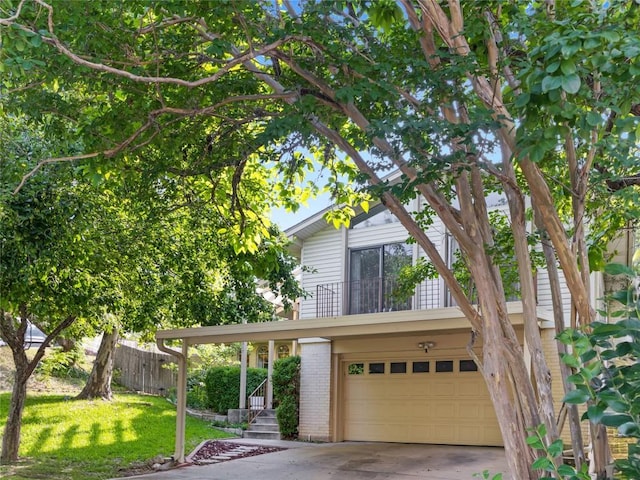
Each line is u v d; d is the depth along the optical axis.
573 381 3.12
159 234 11.79
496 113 5.10
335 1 5.84
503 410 4.98
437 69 5.77
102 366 19.30
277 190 10.28
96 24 6.17
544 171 7.04
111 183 9.14
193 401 21.97
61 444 14.05
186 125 7.77
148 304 12.94
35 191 9.20
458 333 14.32
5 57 5.54
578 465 4.88
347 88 5.72
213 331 13.34
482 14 5.58
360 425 16.09
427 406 15.10
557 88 3.62
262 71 7.27
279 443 15.86
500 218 9.58
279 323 12.98
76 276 10.89
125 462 12.90
